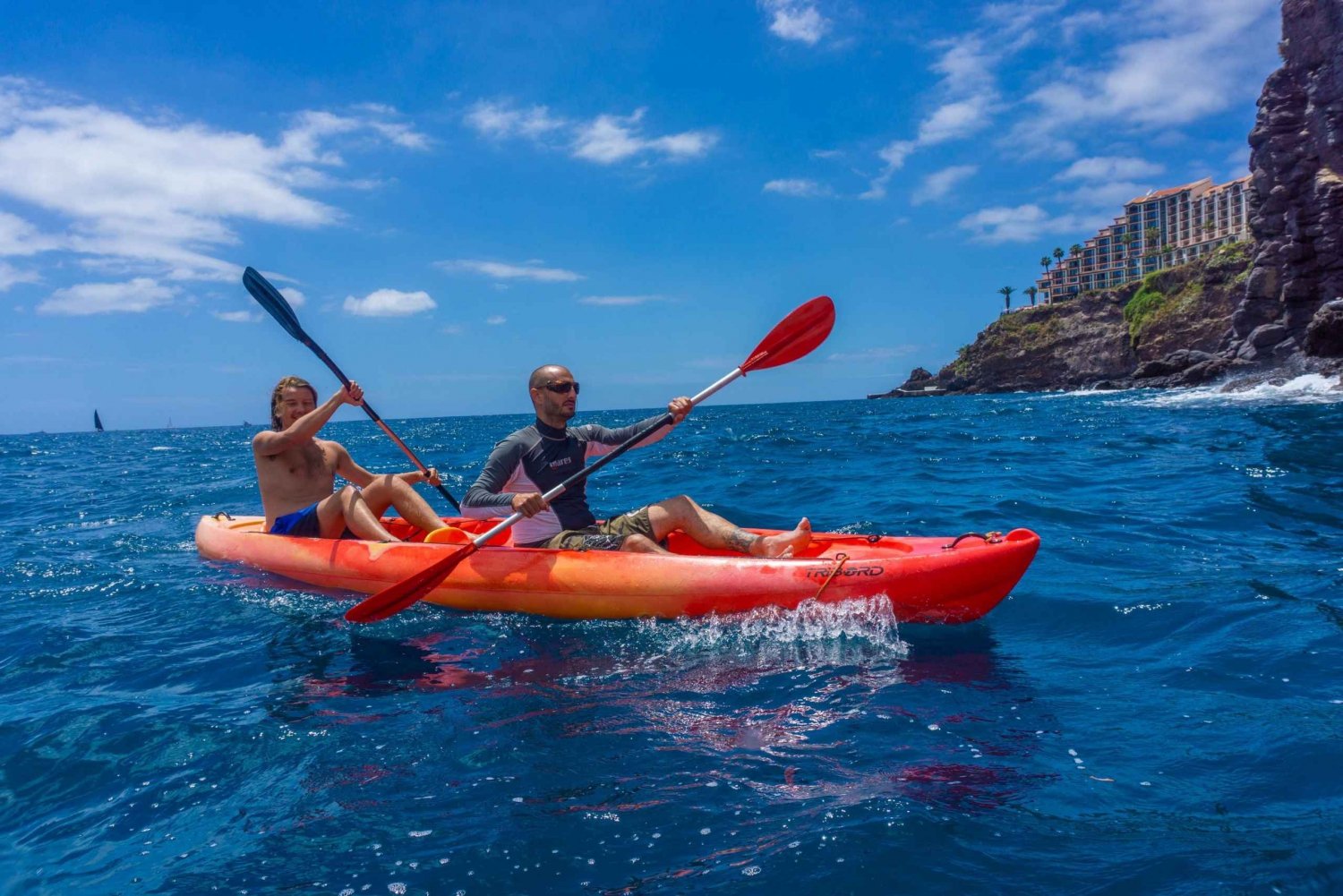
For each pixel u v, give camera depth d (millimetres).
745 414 46906
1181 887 1575
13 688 3035
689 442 16516
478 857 1771
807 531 3850
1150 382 48500
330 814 1992
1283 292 29984
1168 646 3086
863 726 2418
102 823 2016
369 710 2688
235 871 1767
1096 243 123000
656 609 3666
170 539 6531
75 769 2320
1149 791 1982
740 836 1816
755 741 2334
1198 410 19281
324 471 5203
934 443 13703
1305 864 1629
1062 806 1916
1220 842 1731
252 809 2041
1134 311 61125
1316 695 2539
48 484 13258
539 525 4133
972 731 2367
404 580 3693
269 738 2473
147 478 13953
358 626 3764
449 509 8562
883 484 8305
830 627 3438
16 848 1927
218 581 4695
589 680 2920
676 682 2865
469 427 51094
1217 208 106375
